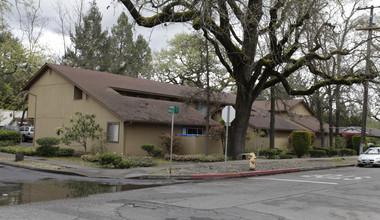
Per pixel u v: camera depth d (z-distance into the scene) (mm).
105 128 23156
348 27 24266
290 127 38281
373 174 17000
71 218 6562
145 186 11422
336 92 34094
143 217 6789
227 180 13664
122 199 8742
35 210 7207
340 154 34094
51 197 8859
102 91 25125
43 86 28797
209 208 7730
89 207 7648
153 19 15688
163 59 45125
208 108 23047
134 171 14914
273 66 20312
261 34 17438
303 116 46906
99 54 48125
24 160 18062
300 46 18984
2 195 8930
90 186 11078
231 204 8242
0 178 12250
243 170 16344
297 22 18078
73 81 25047
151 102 27375
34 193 9391
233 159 22766
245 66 22094
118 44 53000
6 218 6426
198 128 28453
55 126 27219
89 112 24391
